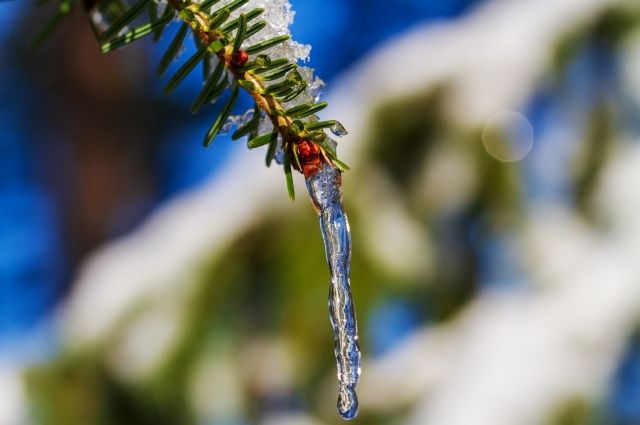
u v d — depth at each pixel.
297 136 0.52
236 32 0.52
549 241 1.59
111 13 0.58
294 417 1.50
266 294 1.55
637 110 1.63
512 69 1.65
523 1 1.77
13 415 1.43
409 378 1.52
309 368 1.51
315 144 0.52
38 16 3.64
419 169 1.62
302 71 0.52
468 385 1.44
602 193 1.60
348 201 1.55
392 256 1.52
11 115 3.85
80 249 3.59
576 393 1.39
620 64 1.62
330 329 1.52
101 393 1.48
